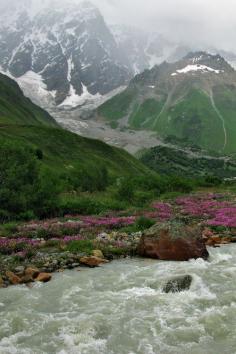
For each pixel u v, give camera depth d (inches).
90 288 657.0
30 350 439.5
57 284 684.7
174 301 579.8
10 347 446.9
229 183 5049.2
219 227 1289.4
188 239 895.1
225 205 1979.6
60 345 452.4
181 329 485.7
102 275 738.2
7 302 601.0
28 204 1565.0
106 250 937.5
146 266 808.3
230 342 453.7
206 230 1241.4
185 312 539.8
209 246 1047.0
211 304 568.1
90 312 543.5
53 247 996.6
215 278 692.1
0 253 936.9
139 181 3144.7
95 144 5580.7
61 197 1873.8
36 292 643.5
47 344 454.9
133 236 1112.8
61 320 514.9
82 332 482.6
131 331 483.8
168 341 459.5
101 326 499.5
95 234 1157.7
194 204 2089.1
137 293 621.9
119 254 933.2
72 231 1202.6
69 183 2625.5
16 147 1707.7
